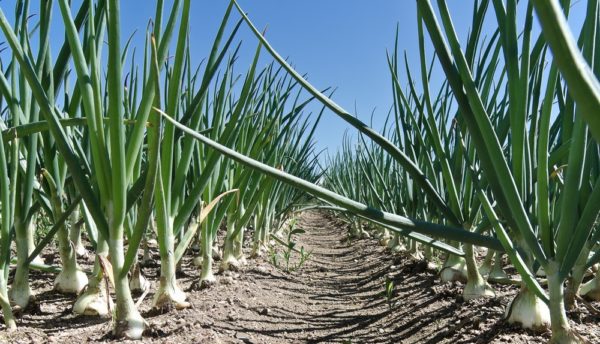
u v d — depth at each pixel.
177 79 1.28
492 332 1.22
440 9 0.90
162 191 1.36
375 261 3.16
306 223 7.98
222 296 1.78
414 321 1.60
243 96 1.47
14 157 1.18
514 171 1.02
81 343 1.12
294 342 1.44
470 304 1.55
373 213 0.96
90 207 1.09
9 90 1.17
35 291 1.57
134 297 1.61
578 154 0.85
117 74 1.01
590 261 1.04
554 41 0.30
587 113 0.31
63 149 1.03
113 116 1.03
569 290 1.26
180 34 1.25
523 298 1.19
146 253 2.26
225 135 1.47
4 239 1.17
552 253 0.94
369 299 2.15
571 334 0.91
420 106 1.61
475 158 1.55
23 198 1.30
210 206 1.50
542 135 0.90
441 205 1.24
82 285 1.53
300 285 2.39
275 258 2.85
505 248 0.93
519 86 0.98
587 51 0.82
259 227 2.84
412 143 1.92
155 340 1.17
